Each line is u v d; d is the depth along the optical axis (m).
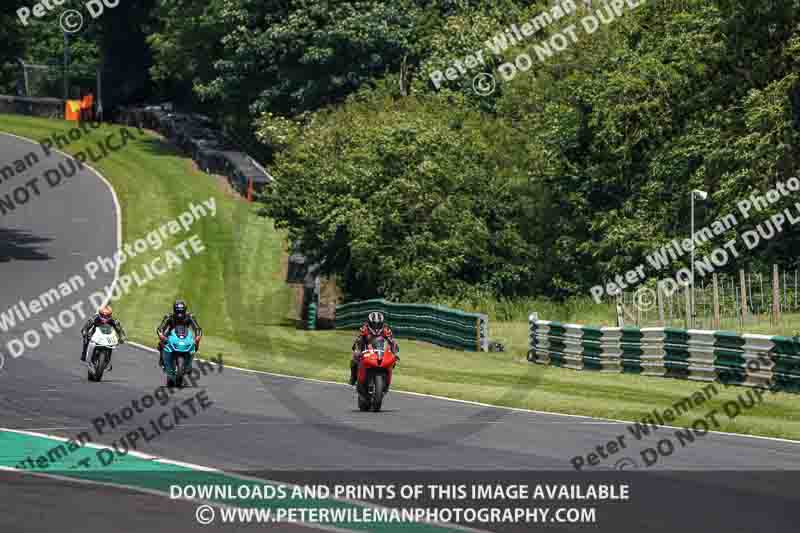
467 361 114.12
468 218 160.75
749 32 155.25
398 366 108.56
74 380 89.75
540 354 113.50
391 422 66.12
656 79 160.62
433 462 50.69
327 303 182.75
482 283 164.50
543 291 168.50
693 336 94.94
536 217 170.50
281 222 169.38
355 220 157.38
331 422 65.50
